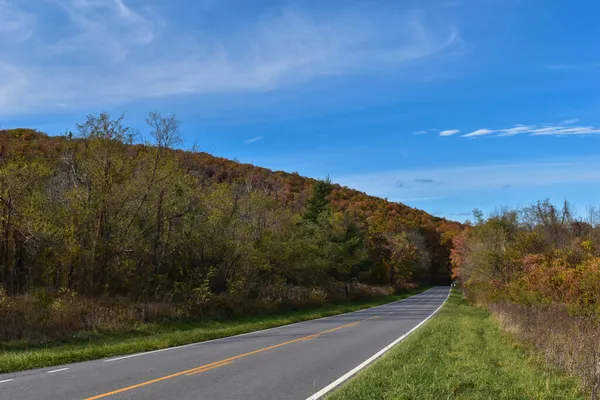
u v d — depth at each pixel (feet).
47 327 51.78
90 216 75.00
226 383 29.81
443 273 378.32
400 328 70.18
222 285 101.60
